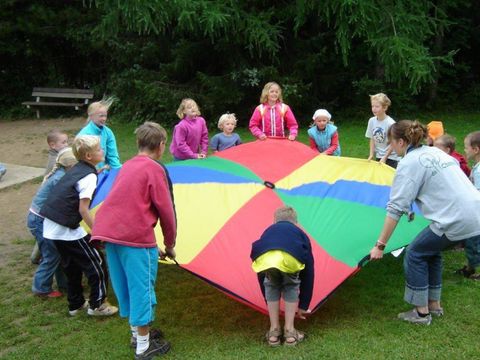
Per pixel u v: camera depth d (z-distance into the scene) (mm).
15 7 17234
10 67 18922
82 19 16781
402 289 4895
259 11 13758
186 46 14211
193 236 4477
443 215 3820
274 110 6719
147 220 3629
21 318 4633
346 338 3980
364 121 14945
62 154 4863
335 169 5504
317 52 15141
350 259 4344
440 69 16531
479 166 4891
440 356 3680
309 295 3861
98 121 5645
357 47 15453
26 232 7000
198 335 4188
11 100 18828
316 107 15305
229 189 4965
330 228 4641
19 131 15430
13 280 5445
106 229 3586
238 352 3844
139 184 3580
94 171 4301
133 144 12734
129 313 3799
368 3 12031
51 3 17547
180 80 15125
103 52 17266
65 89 17984
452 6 15273
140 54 15492
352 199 5059
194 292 5020
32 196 8773
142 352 3803
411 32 12820
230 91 13922
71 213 4250
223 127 6941
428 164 3816
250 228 4527
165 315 4559
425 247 3994
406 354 3709
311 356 3713
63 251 4367
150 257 3686
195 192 4945
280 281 3852
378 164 5711
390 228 3891
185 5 11602
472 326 4113
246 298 4016
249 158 5645
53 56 18891
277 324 3881
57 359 3910
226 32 12969
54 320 4547
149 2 11492
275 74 13828
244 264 4234
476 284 4891
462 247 5832
